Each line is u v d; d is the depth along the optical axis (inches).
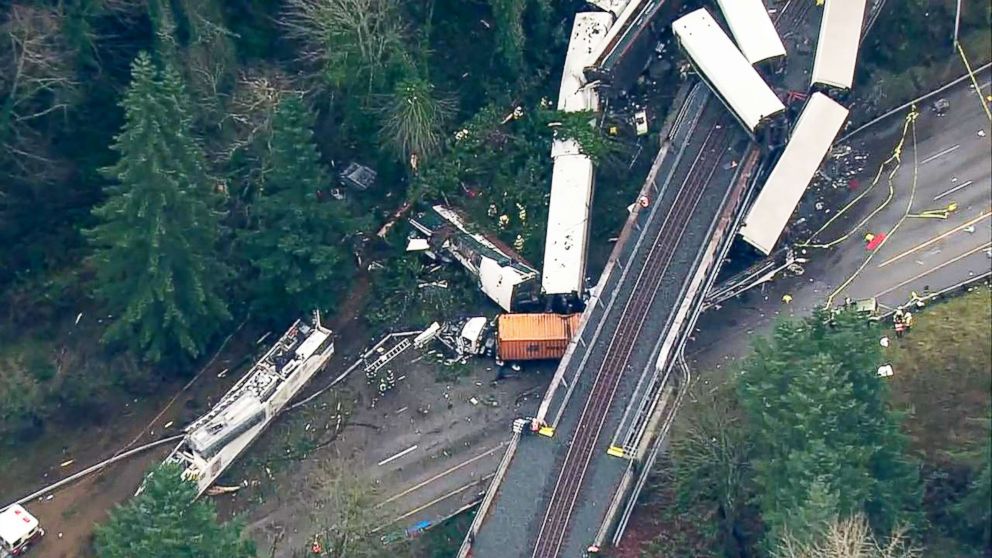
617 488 3284.9
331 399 3799.2
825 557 2546.8
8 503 3570.4
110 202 3395.7
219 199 3678.6
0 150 3607.3
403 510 3503.9
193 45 3661.4
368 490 3410.4
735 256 3809.1
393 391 3794.3
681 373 3501.5
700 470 3186.5
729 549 3166.8
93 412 3727.9
